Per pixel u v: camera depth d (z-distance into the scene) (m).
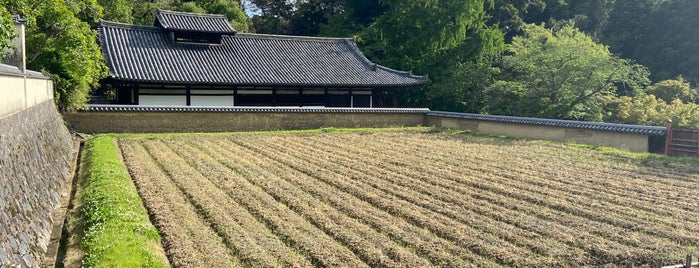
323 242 7.64
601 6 45.19
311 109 25.75
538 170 14.41
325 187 11.63
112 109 21.44
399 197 10.88
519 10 43.16
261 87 26.33
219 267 6.57
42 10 16.22
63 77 18.47
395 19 35.59
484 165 15.19
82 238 7.45
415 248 7.52
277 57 28.66
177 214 9.02
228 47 28.25
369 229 8.35
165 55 25.55
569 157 16.83
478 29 33.75
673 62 36.41
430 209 9.91
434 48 34.94
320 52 30.73
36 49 16.80
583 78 26.20
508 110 29.22
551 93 27.42
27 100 9.44
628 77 27.70
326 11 49.38
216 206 9.56
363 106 29.72
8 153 6.78
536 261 7.09
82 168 13.17
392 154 17.38
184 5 38.53
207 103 25.44
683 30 36.34
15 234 5.80
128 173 12.85
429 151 18.20
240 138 21.25
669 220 9.34
